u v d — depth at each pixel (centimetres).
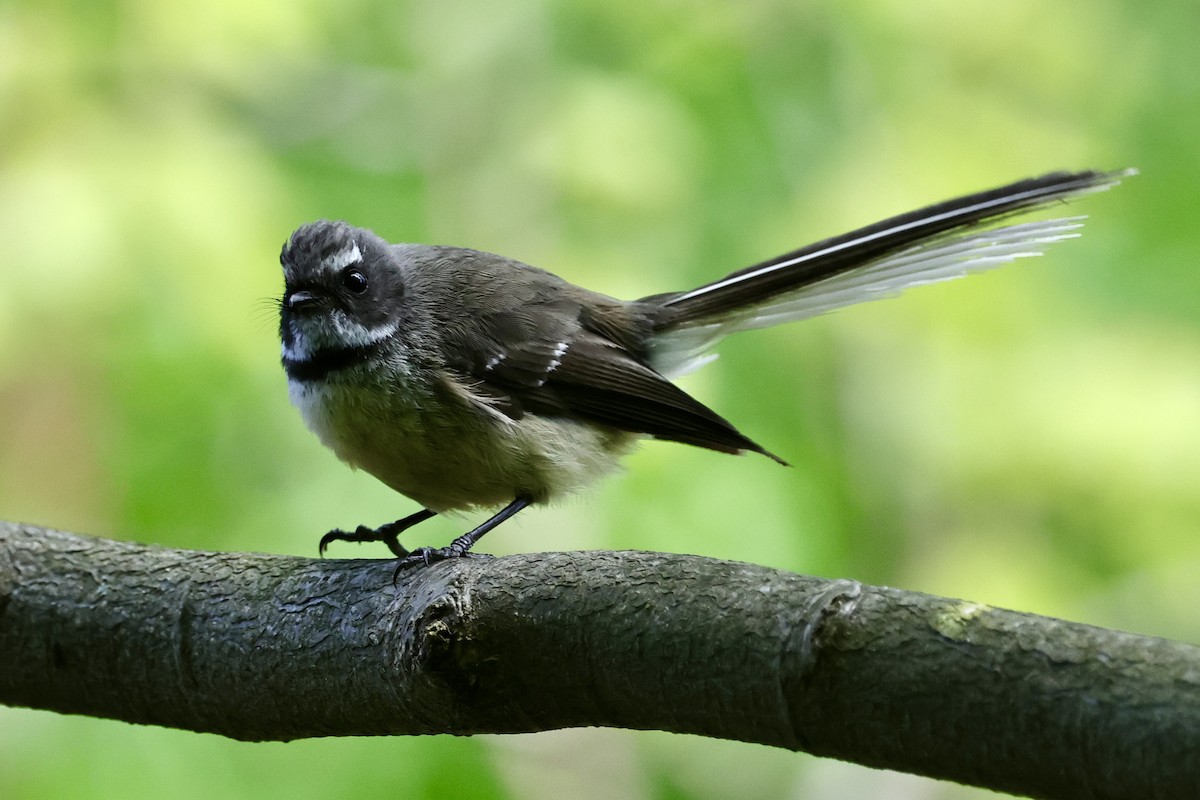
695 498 1202
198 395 1125
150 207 1044
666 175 1238
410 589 581
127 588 641
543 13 1348
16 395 1118
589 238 1223
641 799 1255
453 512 902
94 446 1131
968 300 1218
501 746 1198
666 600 512
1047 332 1252
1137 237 1386
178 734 1045
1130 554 1238
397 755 1099
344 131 1336
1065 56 1312
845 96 1353
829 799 1308
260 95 1262
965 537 1267
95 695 645
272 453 1153
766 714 486
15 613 643
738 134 1373
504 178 1289
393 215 1317
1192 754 414
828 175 1291
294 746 1076
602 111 1241
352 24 1339
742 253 1297
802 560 1217
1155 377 1228
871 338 1270
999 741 445
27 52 1065
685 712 508
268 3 1123
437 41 1355
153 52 1092
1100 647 439
